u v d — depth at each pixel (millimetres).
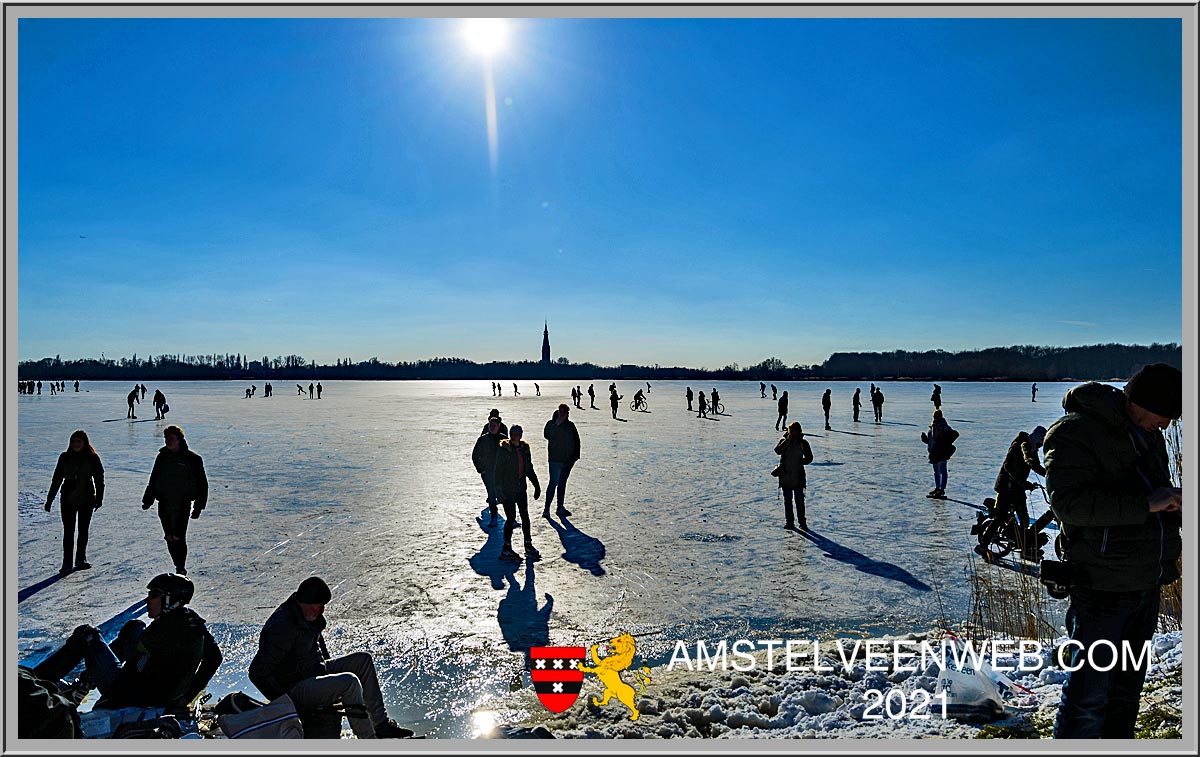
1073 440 3297
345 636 6840
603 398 78812
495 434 12148
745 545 10516
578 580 8703
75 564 9570
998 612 7219
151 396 76938
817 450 23688
